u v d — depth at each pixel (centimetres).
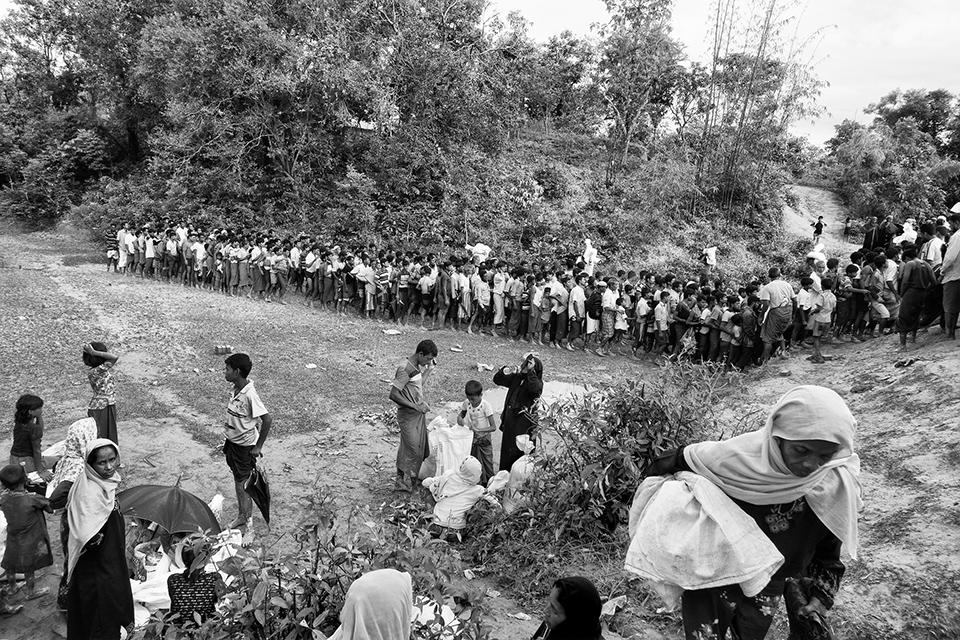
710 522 229
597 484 612
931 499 604
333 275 1891
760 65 2852
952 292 1009
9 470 560
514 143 3247
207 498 784
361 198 2492
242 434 689
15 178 3406
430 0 2612
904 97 3994
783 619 495
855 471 248
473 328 1831
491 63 2711
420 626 374
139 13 3116
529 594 589
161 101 2789
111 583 497
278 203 2636
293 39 2455
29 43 3556
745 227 2911
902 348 1091
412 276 1831
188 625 414
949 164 3133
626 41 2939
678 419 634
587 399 686
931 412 789
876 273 1345
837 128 4144
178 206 2536
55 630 541
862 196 3141
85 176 3441
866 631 492
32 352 1248
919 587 507
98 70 3219
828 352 1348
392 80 2581
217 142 2509
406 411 812
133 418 994
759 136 2886
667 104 3347
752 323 1373
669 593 243
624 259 2567
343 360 1398
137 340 1403
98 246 2741
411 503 707
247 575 404
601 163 3253
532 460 684
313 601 397
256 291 2023
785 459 223
